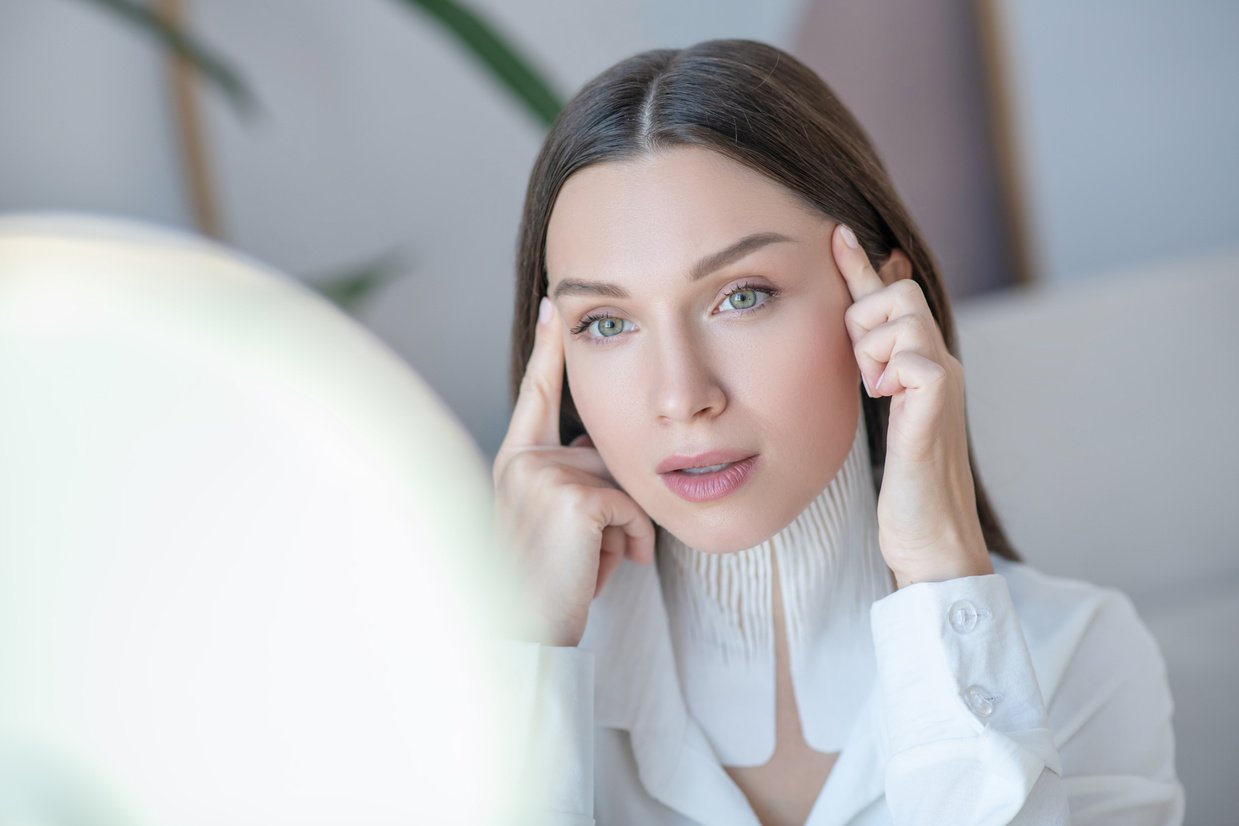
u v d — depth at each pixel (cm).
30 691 42
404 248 174
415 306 175
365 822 47
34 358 43
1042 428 132
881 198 77
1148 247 177
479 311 176
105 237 59
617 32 171
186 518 44
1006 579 84
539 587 76
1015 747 65
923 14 171
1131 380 133
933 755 67
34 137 163
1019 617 81
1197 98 174
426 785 49
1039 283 176
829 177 72
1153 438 132
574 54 171
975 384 133
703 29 171
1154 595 129
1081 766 78
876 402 81
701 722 81
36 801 43
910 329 69
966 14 172
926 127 174
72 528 43
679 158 67
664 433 68
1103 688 79
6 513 42
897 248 80
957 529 71
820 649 80
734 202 67
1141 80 174
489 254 176
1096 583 129
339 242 172
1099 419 132
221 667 44
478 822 52
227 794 44
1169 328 134
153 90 165
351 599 47
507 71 127
